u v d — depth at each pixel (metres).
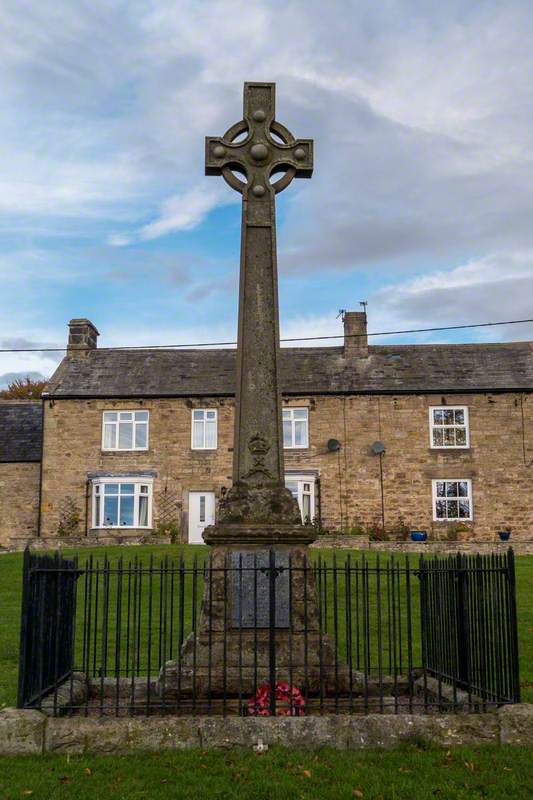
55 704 7.32
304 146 9.82
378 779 6.29
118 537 29.41
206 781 6.25
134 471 32.41
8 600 17.39
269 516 8.74
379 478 31.75
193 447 32.44
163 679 7.84
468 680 8.01
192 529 32.00
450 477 31.67
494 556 7.90
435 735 7.07
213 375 33.56
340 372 33.25
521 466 31.61
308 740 7.02
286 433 32.25
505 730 7.07
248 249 9.54
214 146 9.77
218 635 8.42
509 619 7.53
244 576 8.50
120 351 35.34
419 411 32.03
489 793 6.04
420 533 30.70
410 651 7.73
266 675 8.27
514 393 31.91
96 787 6.15
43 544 29.31
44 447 32.75
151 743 6.97
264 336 9.31
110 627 13.98
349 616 7.67
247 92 9.88
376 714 7.28
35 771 6.46
